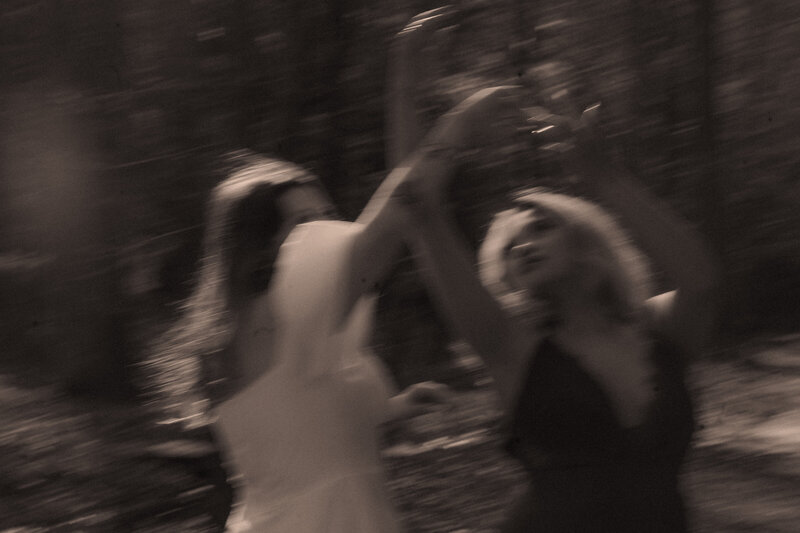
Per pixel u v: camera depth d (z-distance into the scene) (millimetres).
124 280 7816
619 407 2664
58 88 7613
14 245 8477
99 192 7641
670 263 2754
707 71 8344
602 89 7352
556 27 6125
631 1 7613
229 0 6938
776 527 5336
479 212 5176
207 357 2848
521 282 2770
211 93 7023
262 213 2834
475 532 5090
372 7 6750
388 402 2932
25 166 7961
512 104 2641
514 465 5742
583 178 2746
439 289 2732
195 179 7094
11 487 6445
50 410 7695
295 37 6871
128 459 6523
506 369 2752
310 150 6828
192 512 5980
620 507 2635
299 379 2723
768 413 7602
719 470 6395
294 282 2676
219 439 2881
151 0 7105
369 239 2582
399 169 2602
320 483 2736
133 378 8023
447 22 5465
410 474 5586
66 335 8375
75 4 7445
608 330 2742
